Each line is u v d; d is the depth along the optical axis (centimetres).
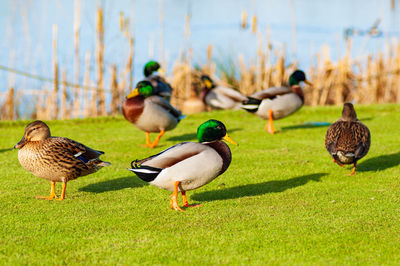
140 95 988
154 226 526
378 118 1293
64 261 434
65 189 655
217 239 484
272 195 652
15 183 711
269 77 1759
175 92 1862
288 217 551
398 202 605
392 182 704
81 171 629
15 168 801
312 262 429
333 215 556
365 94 1814
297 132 1138
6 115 1509
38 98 1616
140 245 470
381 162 833
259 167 809
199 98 1745
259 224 528
